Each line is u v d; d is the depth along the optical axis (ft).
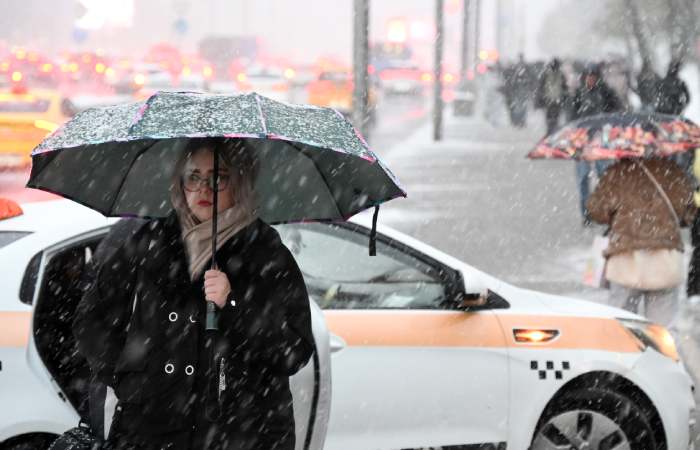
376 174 36.63
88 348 35.83
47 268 47.57
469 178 215.92
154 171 37.52
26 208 51.37
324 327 44.14
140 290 35.47
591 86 166.91
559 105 254.27
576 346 54.90
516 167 239.71
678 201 77.41
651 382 55.93
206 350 35.19
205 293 34.94
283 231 53.36
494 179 213.87
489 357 53.52
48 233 48.32
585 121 78.23
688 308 95.71
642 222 77.25
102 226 49.08
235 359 35.27
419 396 52.39
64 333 47.91
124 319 35.91
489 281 56.03
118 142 35.65
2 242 48.16
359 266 53.62
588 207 78.54
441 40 309.83
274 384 35.91
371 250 38.29
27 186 36.63
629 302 78.69
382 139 319.27
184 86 388.98
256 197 36.55
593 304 58.08
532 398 53.98
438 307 53.78
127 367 35.14
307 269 53.21
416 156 267.18
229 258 35.65
